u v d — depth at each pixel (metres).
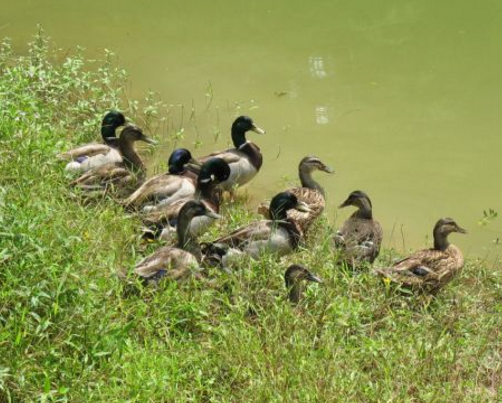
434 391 9.83
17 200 11.00
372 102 18.02
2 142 12.88
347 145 16.72
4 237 9.62
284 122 17.42
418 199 15.16
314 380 9.55
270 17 21.48
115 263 11.05
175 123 17.23
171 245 12.04
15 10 21.95
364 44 20.14
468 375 10.50
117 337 9.37
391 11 21.38
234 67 19.36
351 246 12.38
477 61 19.30
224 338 10.02
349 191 15.41
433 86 18.50
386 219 14.62
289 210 13.52
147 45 20.28
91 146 14.13
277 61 19.55
